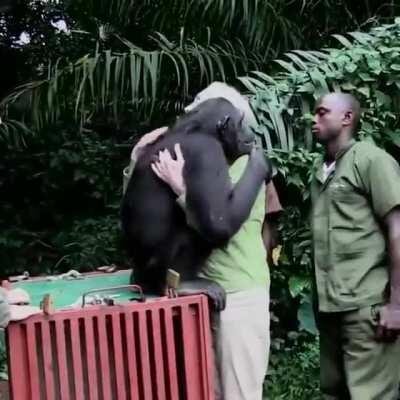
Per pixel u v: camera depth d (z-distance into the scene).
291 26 5.91
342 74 4.44
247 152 2.78
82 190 8.60
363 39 4.59
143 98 6.04
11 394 2.05
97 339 2.10
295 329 4.78
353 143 3.38
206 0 5.86
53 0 10.09
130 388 2.13
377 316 3.30
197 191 2.59
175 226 2.72
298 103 4.45
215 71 5.82
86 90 6.09
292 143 4.38
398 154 4.67
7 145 8.40
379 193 3.24
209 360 2.23
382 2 5.93
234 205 2.60
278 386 4.39
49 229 8.58
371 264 3.32
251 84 4.68
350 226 3.33
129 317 2.13
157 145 2.84
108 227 8.02
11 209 8.55
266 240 3.39
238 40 5.97
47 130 8.43
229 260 2.70
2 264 8.16
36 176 8.49
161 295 2.72
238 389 2.69
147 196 2.75
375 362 3.33
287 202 4.54
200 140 2.70
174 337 2.21
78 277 2.95
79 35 9.06
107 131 8.61
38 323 2.05
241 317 2.68
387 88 4.49
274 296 4.71
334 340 3.56
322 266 3.45
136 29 6.94
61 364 2.06
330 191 3.39
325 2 5.93
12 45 10.07
